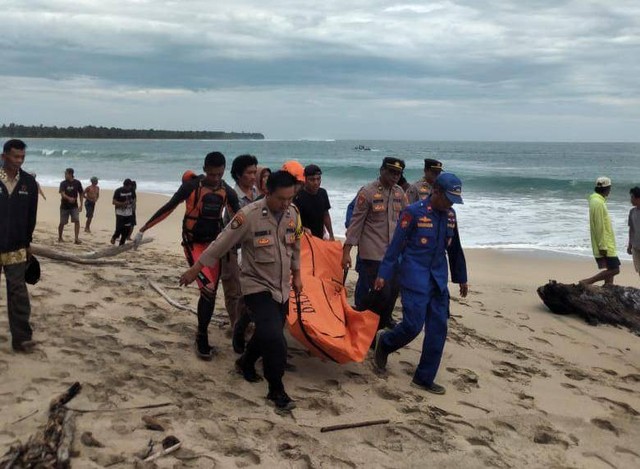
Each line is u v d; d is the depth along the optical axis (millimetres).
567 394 5309
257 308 4410
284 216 4469
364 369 5422
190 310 6617
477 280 10617
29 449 3494
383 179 6059
